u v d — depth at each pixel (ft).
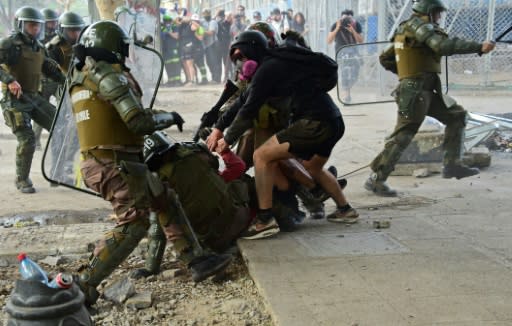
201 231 14.20
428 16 19.35
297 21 61.36
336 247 14.52
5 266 14.76
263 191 14.97
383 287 12.13
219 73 70.08
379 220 16.69
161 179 13.46
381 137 30.42
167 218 12.77
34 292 8.96
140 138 12.00
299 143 14.84
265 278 12.67
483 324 10.50
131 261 14.79
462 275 12.67
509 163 24.63
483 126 24.72
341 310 11.14
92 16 53.36
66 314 9.07
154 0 43.83
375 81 25.43
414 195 19.90
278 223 15.75
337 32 47.83
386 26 46.50
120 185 11.69
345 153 26.84
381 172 19.80
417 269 13.05
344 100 25.17
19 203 20.18
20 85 21.65
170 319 11.68
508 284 12.17
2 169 25.82
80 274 11.84
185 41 67.97
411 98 19.49
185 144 14.08
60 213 18.78
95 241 15.61
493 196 19.44
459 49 18.47
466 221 16.61
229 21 69.31
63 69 22.53
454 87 45.29
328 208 18.38
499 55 48.16
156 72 16.53
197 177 13.79
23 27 21.56
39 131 28.94
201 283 13.39
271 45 15.58
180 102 51.39
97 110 11.46
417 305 11.28
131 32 15.62
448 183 21.59
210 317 11.73
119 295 12.28
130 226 11.85
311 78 14.67
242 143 16.60
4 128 36.27
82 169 11.79
